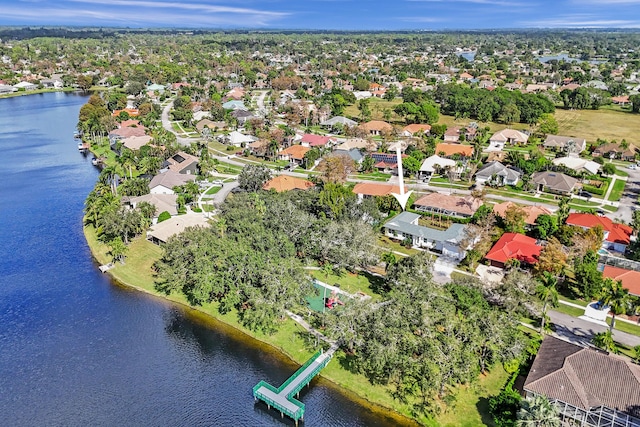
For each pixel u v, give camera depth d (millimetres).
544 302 67875
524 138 177000
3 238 104938
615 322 71125
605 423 50344
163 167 146875
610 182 135750
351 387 60469
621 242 95000
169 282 77625
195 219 103125
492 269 85188
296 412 55219
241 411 58469
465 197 120875
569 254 83188
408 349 57031
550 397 52844
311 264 89812
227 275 74125
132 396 60750
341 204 100125
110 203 106500
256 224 88312
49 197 130125
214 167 149250
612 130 196500
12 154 171250
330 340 68188
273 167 151625
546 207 116500
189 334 72438
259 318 67438
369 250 85625
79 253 98750
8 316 77188
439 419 54938
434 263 84250
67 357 67875
